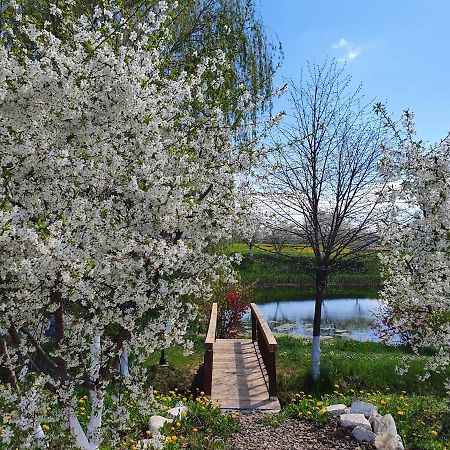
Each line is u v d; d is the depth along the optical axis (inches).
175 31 317.1
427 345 216.2
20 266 108.7
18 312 127.9
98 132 134.0
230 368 319.9
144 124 136.9
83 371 140.9
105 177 139.3
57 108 129.0
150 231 140.2
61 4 154.9
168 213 140.8
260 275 861.8
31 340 136.7
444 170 168.6
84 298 126.5
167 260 128.0
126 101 130.8
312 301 805.2
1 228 103.4
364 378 346.0
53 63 133.2
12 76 123.7
